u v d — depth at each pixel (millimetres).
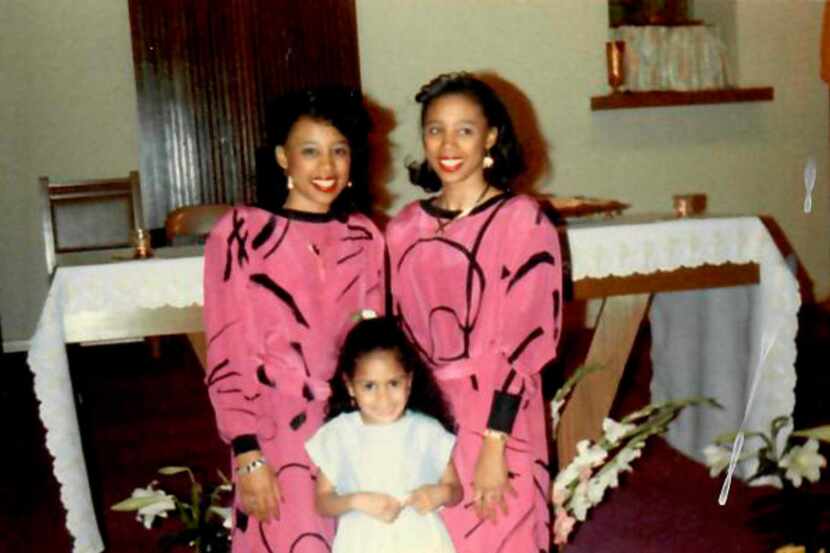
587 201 3400
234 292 1986
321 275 2021
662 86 6027
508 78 5977
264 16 5777
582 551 2789
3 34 5703
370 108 5922
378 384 1893
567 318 5875
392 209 5984
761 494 3150
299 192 2051
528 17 5961
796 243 6320
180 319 2635
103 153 5895
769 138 6242
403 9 5887
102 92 5852
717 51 6094
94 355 5879
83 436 2951
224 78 5789
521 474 1994
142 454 3982
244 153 5852
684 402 2762
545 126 6020
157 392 4992
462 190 2041
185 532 2469
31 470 3912
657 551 2770
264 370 1989
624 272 2881
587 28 6016
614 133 6086
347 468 1932
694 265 2951
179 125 5785
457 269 1996
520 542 1987
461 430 1991
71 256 3035
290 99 2027
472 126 1972
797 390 4254
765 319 3004
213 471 3746
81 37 5793
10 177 5824
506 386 1933
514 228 1971
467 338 1997
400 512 1919
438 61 5945
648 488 3254
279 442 1983
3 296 5918
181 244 4660
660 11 6121
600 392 2959
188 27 5734
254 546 2010
